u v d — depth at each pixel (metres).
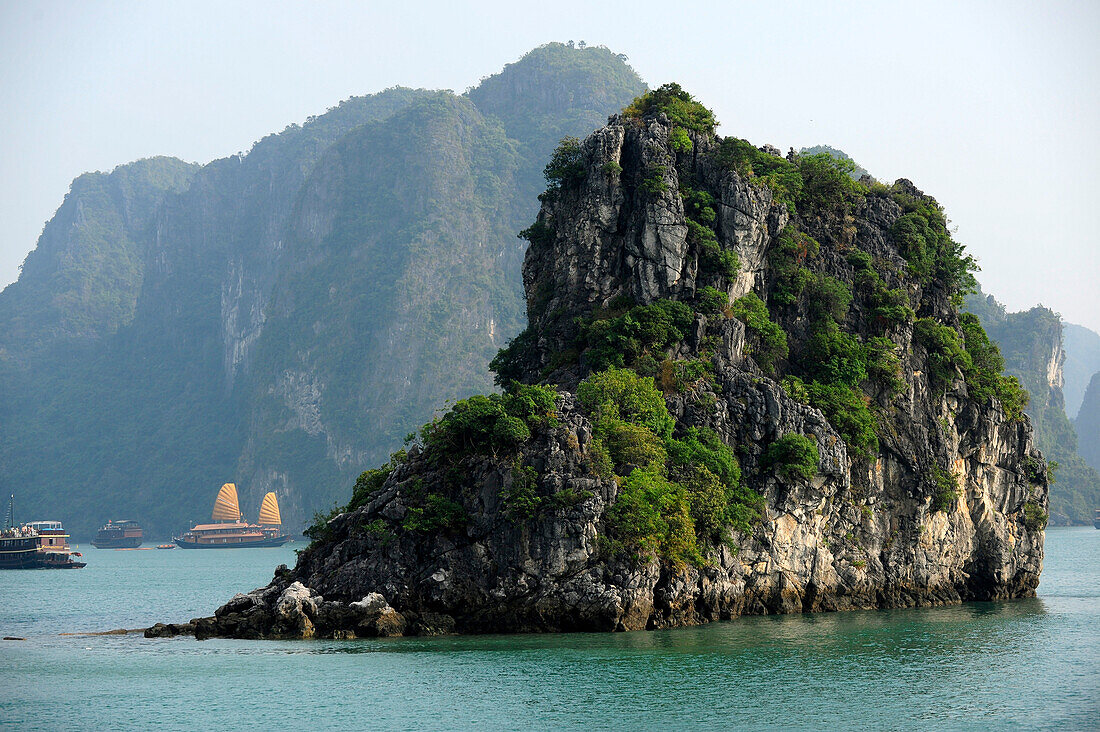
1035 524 131.62
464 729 66.44
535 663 82.50
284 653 87.19
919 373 124.38
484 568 95.00
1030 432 132.75
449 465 99.25
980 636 95.62
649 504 96.94
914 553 119.62
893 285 129.50
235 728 66.94
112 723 68.25
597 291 122.25
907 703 71.81
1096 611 114.50
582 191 125.94
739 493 106.06
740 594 105.56
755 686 76.00
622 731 65.88
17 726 67.88
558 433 97.19
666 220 118.88
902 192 140.38
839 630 98.19
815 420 111.38
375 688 75.44
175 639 97.62
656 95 132.00
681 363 112.88
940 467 121.75
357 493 108.19
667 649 87.81
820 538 112.06
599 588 93.88
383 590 95.62
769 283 125.12
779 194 124.94
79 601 157.38
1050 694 74.06
